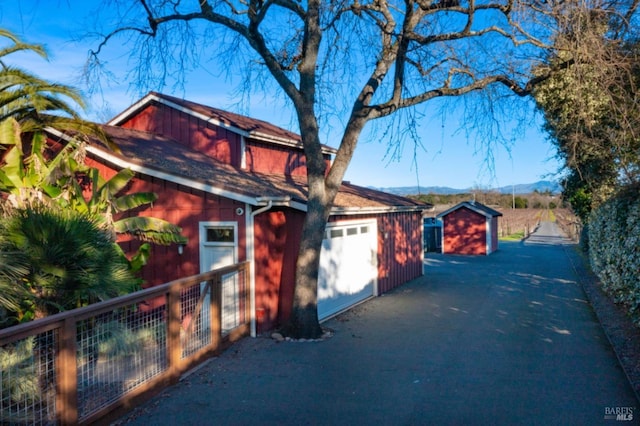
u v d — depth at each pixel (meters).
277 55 10.59
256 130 13.07
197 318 7.89
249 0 8.83
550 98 11.97
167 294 6.45
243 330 8.85
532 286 15.37
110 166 10.23
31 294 6.24
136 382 5.86
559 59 9.51
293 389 6.27
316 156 8.91
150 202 9.60
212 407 5.70
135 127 14.56
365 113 8.98
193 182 9.20
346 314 11.23
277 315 9.84
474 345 8.34
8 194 9.05
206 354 7.48
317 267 9.01
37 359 5.16
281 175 14.34
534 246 34.19
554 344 8.31
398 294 14.18
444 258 26.22
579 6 7.43
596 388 6.16
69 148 9.78
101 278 6.77
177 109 13.77
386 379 6.63
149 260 10.13
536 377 6.62
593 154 11.85
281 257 9.93
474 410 5.53
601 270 13.88
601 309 11.15
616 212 10.81
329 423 5.25
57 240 6.52
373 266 13.86
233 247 9.30
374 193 16.62
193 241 9.66
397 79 9.27
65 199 9.01
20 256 6.14
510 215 56.69
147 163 9.64
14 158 8.64
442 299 13.13
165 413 5.52
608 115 10.05
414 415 5.42
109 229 8.52
